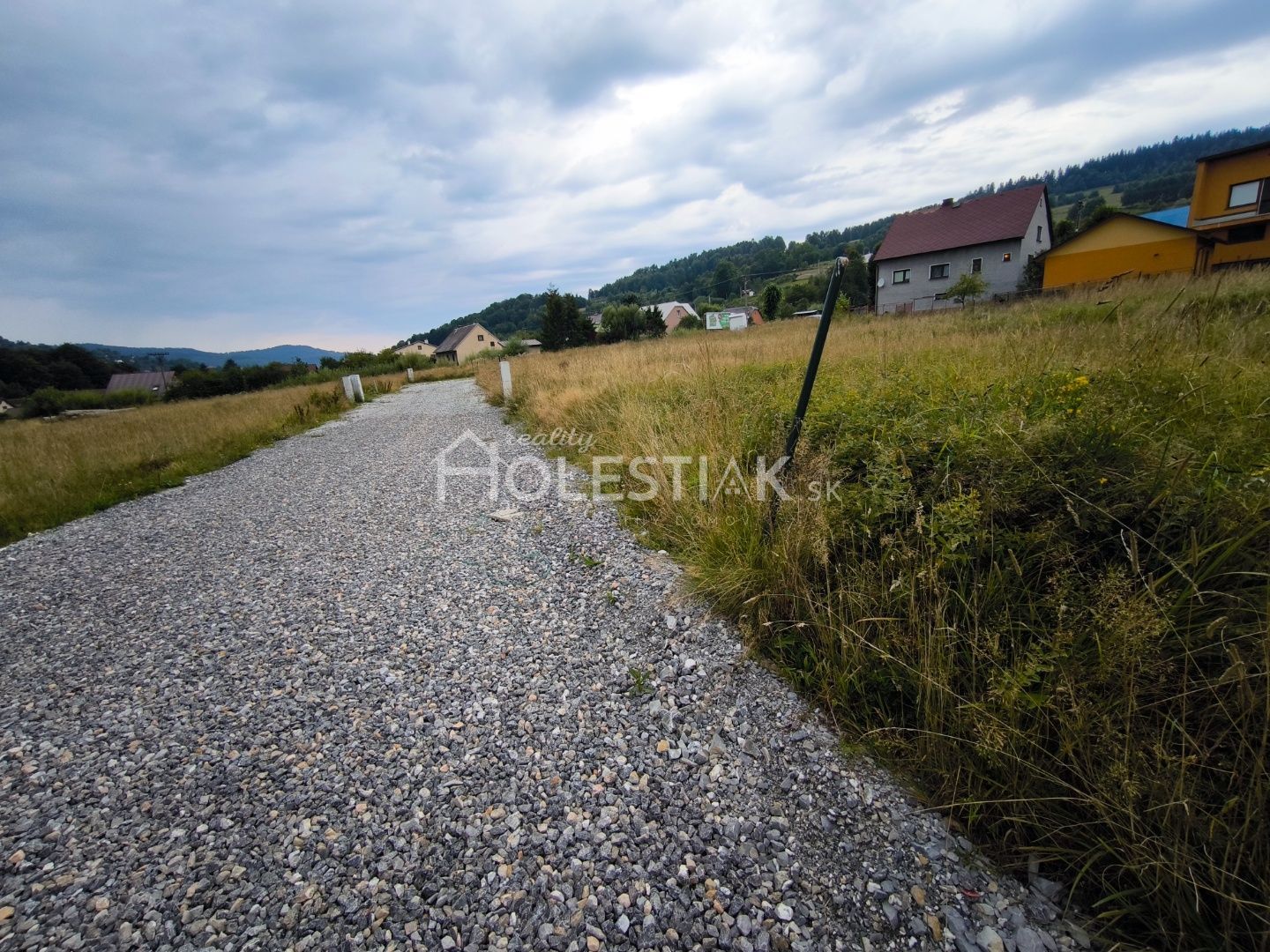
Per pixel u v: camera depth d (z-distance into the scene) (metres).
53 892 1.81
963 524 2.41
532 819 2.04
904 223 34.19
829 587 2.78
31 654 3.37
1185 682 1.75
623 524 4.77
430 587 3.96
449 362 50.25
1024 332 6.53
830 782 2.12
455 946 1.61
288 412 14.46
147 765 2.40
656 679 2.77
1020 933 1.59
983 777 1.93
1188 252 20.97
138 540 5.42
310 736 2.54
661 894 1.75
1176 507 2.16
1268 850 1.48
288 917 1.71
